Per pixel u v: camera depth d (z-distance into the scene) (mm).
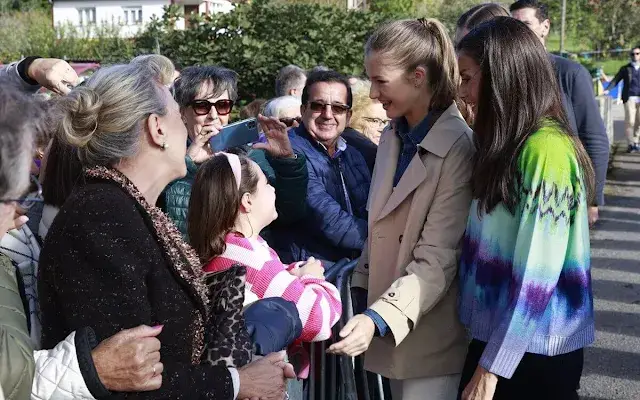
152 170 2162
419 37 2844
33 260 2551
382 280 2961
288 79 6074
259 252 2715
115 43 14703
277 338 2447
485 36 2576
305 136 3934
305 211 3557
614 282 6930
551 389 2518
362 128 4547
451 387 2889
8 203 1653
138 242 1992
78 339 1870
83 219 1961
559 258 2412
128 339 1886
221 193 2660
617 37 37938
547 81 2535
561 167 2410
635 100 15367
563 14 27297
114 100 2092
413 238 2852
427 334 2832
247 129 3787
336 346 2609
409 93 2869
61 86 3150
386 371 2893
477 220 2611
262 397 2217
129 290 1938
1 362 1763
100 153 2105
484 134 2623
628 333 5625
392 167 3018
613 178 12617
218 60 10500
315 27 10484
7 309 1969
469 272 2648
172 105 2199
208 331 2252
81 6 36469
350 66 10531
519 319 2402
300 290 2727
